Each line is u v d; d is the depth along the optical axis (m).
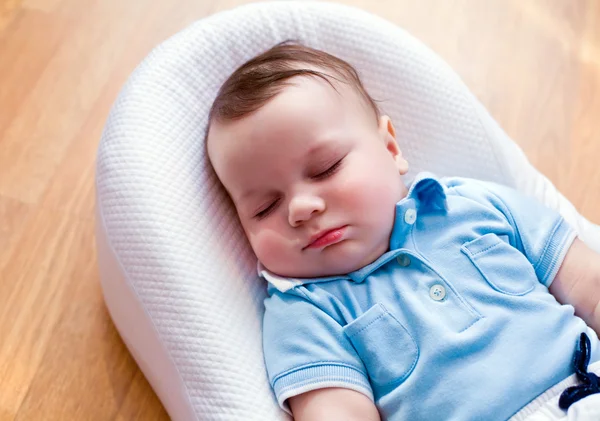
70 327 1.08
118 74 1.32
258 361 0.85
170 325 0.85
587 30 1.42
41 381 1.03
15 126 1.25
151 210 0.88
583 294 0.87
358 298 0.84
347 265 0.85
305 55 0.91
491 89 1.36
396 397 0.80
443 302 0.81
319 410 0.78
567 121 1.32
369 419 0.78
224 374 0.83
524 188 1.06
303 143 0.83
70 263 1.13
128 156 0.91
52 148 1.23
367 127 0.89
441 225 0.87
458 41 1.41
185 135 0.96
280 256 0.85
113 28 1.37
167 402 0.94
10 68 1.32
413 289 0.83
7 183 1.20
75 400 1.02
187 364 0.84
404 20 1.43
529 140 1.30
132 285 0.88
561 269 0.88
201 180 0.94
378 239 0.85
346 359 0.80
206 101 0.99
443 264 0.84
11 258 1.13
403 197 0.89
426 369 0.79
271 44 1.04
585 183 1.25
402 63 1.06
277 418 0.81
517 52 1.40
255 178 0.84
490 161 1.06
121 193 0.89
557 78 1.37
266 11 1.04
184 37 1.00
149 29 1.37
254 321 0.90
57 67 1.32
